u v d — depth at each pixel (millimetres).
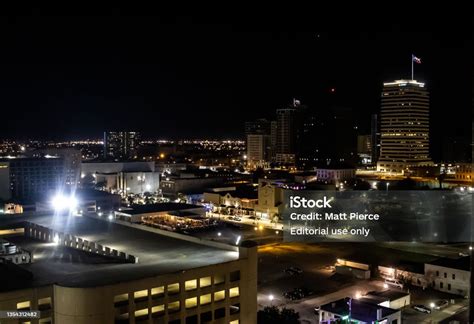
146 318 73812
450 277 133375
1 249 103125
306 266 158875
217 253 92125
